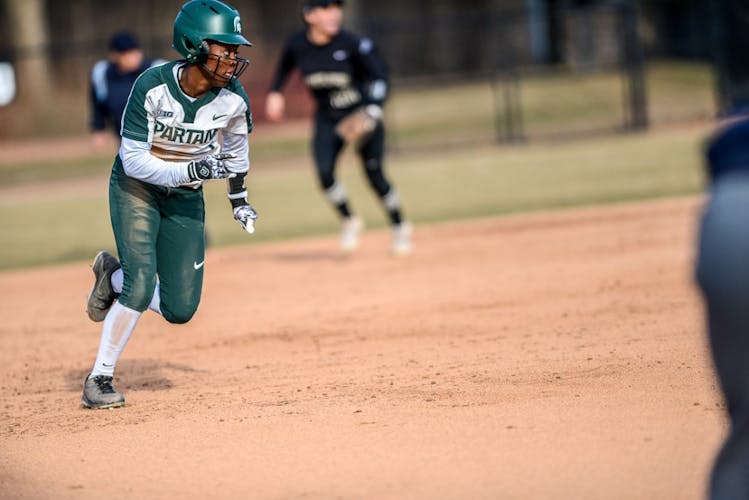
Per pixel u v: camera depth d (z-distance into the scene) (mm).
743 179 12594
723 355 12781
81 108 126688
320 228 53219
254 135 105188
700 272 12711
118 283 22812
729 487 12781
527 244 41906
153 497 16828
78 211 66938
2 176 90438
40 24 122125
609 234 42438
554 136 90375
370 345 27234
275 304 34156
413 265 39531
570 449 17375
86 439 20281
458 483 16312
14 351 30156
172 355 27969
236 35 20312
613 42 129875
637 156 72250
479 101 115750
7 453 19688
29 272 44750
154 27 140625
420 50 143000
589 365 22797
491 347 25625
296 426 19953
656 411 18984
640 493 15445
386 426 19406
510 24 135875
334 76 39344
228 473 17672
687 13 133875
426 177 71500
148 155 21125
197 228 22453
